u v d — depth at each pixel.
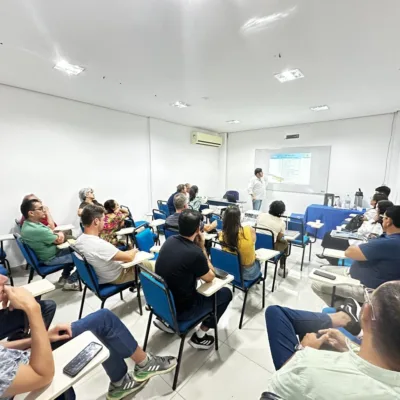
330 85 2.92
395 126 4.24
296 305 2.32
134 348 1.31
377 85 2.90
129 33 1.82
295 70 2.49
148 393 1.39
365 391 0.54
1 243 2.69
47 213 3.24
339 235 2.62
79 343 0.96
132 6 1.51
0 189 3.05
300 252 3.83
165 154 5.34
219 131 6.64
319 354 0.68
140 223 3.88
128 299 2.38
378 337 0.55
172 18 1.63
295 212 5.73
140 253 2.08
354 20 1.63
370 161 4.58
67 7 1.52
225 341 1.82
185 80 2.81
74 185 3.81
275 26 1.72
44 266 2.35
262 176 5.71
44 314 1.49
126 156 4.57
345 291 1.78
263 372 1.55
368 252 1.59
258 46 2.01
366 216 3.08
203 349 1.72
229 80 2.79
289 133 5.65
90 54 2.17
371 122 4.51
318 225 3.37
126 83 2.92
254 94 3.31
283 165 5.82
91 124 3.95
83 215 1.89
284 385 0.66
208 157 6.61
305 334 1.16
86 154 3.94
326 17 1.60
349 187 4.89
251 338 1.85
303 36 1.85
